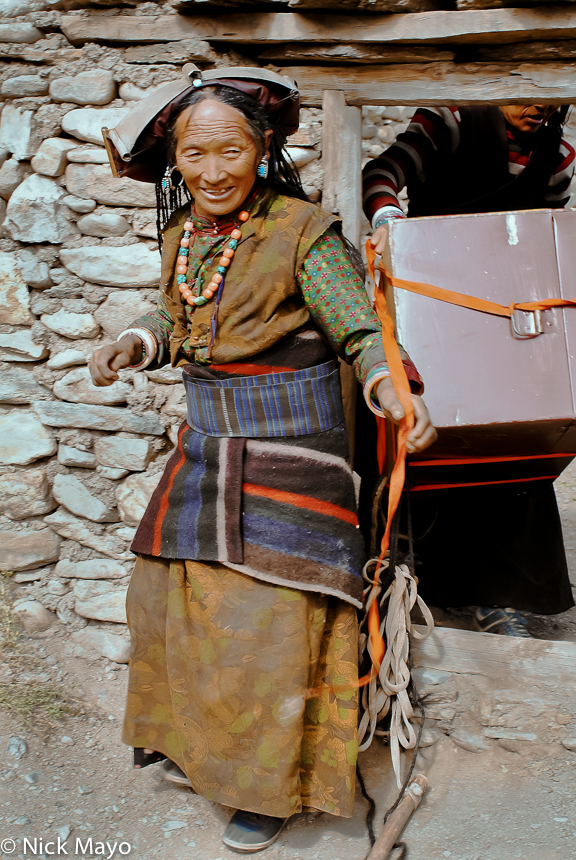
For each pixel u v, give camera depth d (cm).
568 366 178
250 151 159
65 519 251
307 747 183
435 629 224
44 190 236
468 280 180
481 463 197
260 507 170
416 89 225
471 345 179
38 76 233
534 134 238
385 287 190
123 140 167
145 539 184
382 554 198
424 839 186
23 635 252
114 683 242
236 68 163
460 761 216
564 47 216
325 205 229
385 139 544
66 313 242
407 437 142
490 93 223
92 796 200
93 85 231
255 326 166
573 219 182
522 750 216
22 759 208
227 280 164
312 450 172
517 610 248
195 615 174
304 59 226
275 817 182
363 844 186
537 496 230
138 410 242
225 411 172
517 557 244
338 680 179
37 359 245
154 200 233
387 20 216
